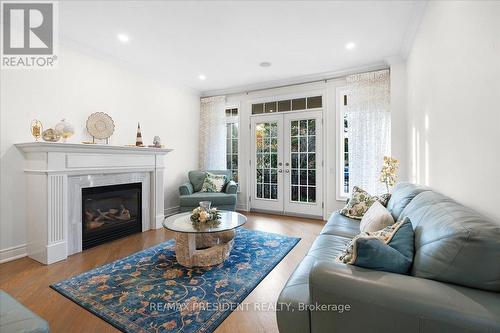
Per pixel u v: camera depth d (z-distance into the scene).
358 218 2.74
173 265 2.47
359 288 1.01
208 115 5.29
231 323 1.64
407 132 3.40
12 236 2.66
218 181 4.68
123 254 2.79
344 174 4.35
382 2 2.36
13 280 2.20
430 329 0.88
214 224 2.53
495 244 0.92
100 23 2.72
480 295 0.90
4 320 1.05
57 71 3.03
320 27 2.80
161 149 3.84
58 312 1.74
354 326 1.02
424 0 2.30
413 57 2.96
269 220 4.34
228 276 2.24
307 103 4.57
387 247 1.14
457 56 1.62
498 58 1.17
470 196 1.46
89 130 3.33
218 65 3.91
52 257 2.57
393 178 3.41
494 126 1.21
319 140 4.45
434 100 2.12
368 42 3.16
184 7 2.43
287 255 2.78
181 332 1.54
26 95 2.77
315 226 3.96
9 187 2.64
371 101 3.86
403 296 0.94
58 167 2.64
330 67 3.98
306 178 4.59
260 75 4.37
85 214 3.00
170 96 4.70
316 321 1.10
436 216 1.27
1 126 2.59
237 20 2.66
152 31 2.89
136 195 3.66
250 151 5.11
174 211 4.81
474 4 1.39
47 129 2.79
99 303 1.84
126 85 3.89
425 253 1.10
